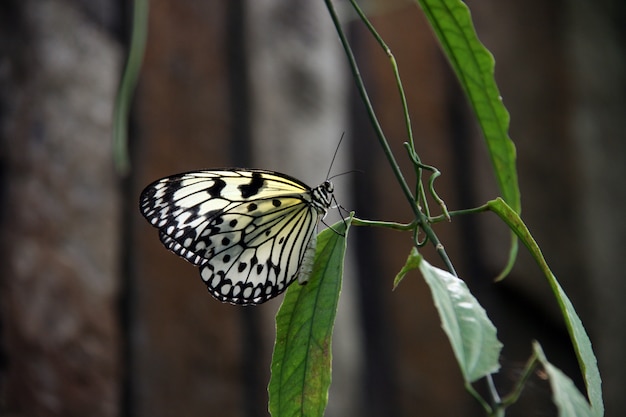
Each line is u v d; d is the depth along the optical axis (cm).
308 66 187
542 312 215
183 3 181
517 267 212
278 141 180
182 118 177
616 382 221
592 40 246
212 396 166
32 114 162
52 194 162
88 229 164
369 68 211
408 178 208
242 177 130
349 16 192
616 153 241
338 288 123
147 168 173
